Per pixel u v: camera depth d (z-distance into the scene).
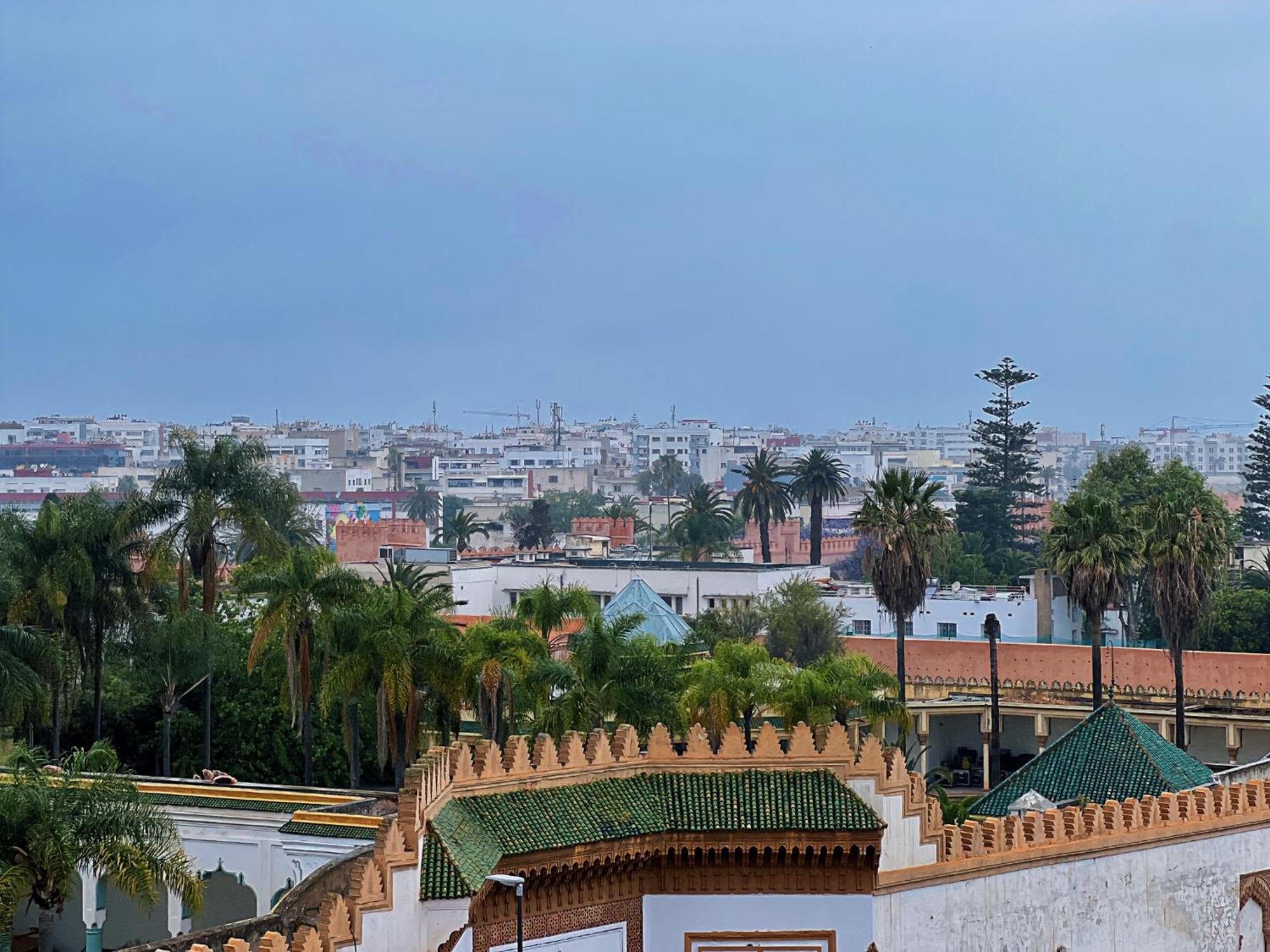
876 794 57.66
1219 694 117.56
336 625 88.00
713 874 56.69
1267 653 132.88
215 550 106.44
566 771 56.09
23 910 72.25
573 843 53.97
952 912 59.06
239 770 99.31
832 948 56.66
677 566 175.88
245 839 68.50
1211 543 108.75
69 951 72.12
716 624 146.12
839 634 144.62
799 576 163.12
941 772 111.62
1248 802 68.12
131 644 98.31
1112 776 70.25
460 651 89.19
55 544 93.94
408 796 49.16
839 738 58.12
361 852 55.03
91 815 59.25
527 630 97.88
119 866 58.78
